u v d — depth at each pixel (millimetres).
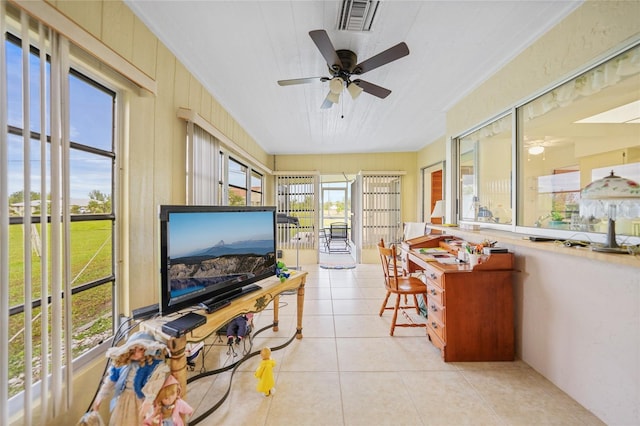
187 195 2217
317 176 5820
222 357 2113
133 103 1611
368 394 1688
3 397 910
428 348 2252
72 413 1217
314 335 2486
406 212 5809
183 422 1254
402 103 3111
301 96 2883
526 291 2000
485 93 2539
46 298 1060
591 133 1648
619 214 1439
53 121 1090
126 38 1521
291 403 1613
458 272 2057
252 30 1810
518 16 1691
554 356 1754
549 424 1443
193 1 1543
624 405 1327
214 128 2576
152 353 1177
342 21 1706
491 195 2646
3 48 910
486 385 1767
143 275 1710
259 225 2115
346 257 6566
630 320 1303
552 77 1791
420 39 1923
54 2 1111
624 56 1420
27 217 1000
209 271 1697
